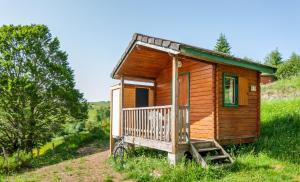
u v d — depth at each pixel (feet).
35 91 77.46
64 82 84.53
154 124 35.24
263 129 46.80
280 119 49.83
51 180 33.22
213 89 37.47
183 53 30.99
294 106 57.88
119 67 43.04
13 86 74.13
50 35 86.12
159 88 48.80
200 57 33.24
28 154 58.49
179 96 43.88
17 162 47.70
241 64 38.09
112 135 47.11
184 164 30.63
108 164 39.91
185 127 32.71
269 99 74.90
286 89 80.48
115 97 46.98
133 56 40.98
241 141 39.68
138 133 39.09
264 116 54.70
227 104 38.50
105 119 107.65
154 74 48.67
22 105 77.66
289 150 35.78
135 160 36.19
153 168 31.91
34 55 81.30
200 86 39.75
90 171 36.68
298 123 46.62
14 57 79.15
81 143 75.20
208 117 38.01
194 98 40.75
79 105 85.71
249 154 36.24
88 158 49.90
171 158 31.55
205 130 38.37
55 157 57.11
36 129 78.02
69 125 97.45
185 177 28.22
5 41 78.64
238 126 39.73
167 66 46.60
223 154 34.01
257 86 43.19
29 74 79.00
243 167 31.45
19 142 76.54
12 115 76.59
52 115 82.64
